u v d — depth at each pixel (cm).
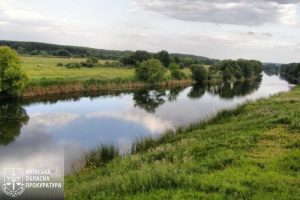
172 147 1819
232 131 2016
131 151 2198
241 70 14562
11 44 19312
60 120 4159
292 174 1152
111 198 953
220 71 13975
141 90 8131
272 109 2791
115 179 1141
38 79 6950
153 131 3444
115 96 6825
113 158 1950
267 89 9300
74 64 11631
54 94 6650
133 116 4466
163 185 1030
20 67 5878
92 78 8006
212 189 991
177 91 8294
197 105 5669
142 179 1052
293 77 15775
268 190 995
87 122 4022
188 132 2461
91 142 2973
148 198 921
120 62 14462
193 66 11806
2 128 3650
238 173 1149
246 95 7525
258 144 1595
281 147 1534
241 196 920
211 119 2900
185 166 1285
